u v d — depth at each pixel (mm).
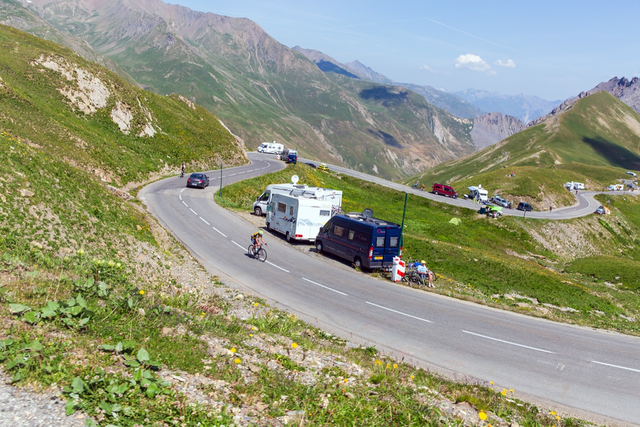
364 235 25578
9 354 6094
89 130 49156
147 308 10133
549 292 34062
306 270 24578
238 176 61250
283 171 69375
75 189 21312
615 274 56938
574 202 110312
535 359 14383
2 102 38906
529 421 9461
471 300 21484
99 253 17016
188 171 61000
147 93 74062
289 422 6277
